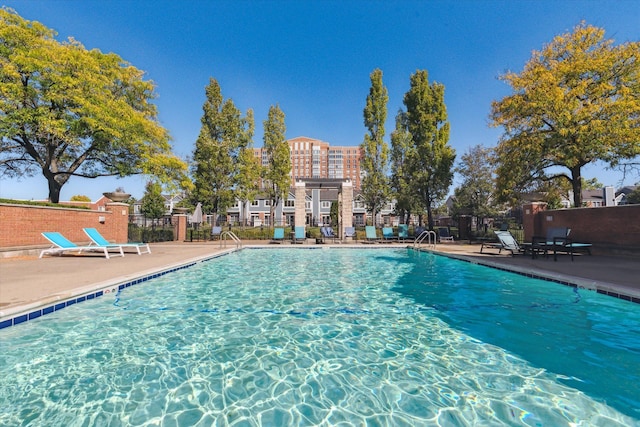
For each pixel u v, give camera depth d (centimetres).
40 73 1266
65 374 315
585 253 1126
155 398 275
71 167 1636
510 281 762
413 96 2309
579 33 1523
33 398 274
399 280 806
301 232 1962
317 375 315
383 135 2761
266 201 5544
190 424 239
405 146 2731
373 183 2750
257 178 2675
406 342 396
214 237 2269
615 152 1479
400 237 1972
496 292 662
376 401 270
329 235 2061
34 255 1143
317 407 262
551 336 414
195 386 295
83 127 1392
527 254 1139
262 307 554
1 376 310
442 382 300
